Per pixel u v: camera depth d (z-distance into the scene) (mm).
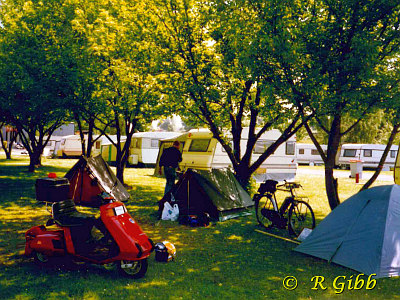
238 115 12289
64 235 5305
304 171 29312
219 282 5207
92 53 11992
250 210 10656
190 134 17969
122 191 11555
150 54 10305
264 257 6477
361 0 6973
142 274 5199
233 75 10023
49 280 4980
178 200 9781
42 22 12891
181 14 9625
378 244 5605
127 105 12383
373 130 39219
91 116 14258
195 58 9820
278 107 8469
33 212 9516
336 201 8359
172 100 11094
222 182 10297
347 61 6688
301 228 8688
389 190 5980
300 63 7379
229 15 8891
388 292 4984
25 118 15484
